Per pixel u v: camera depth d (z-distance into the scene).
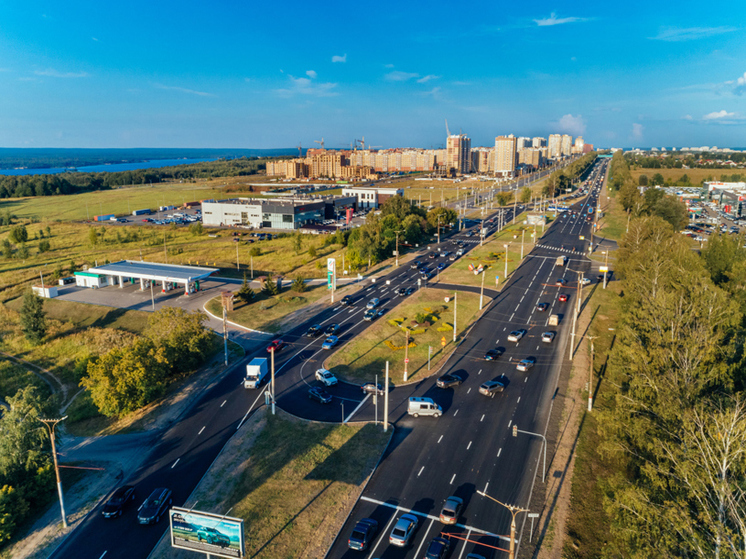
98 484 57.25
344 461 59.41
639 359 59.12
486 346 92.75
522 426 66.50
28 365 102.75
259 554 45.84
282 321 109.12
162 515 51.41
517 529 48.78
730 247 108.25
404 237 182.62
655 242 115.06
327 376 79.31
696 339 58.47
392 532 47.06
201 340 87.38
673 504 39.09
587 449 60.88
